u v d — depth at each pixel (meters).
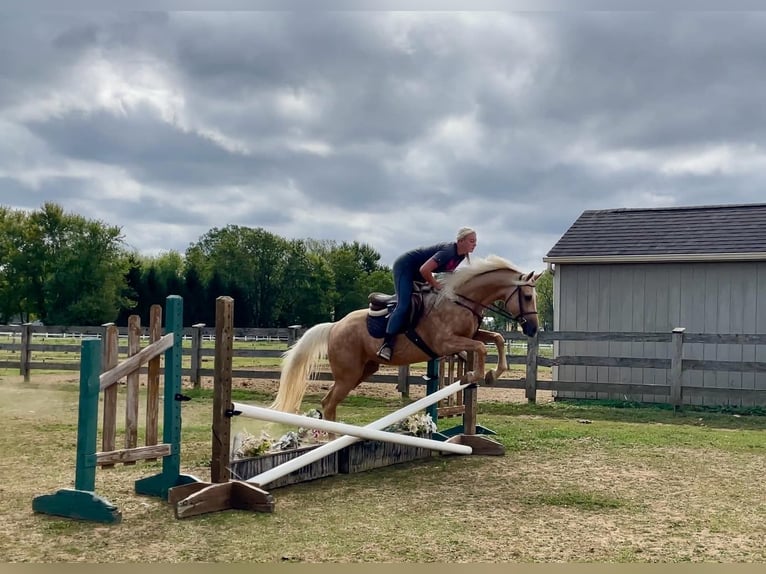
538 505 5.45
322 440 6.88
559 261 13.57
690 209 14.63
